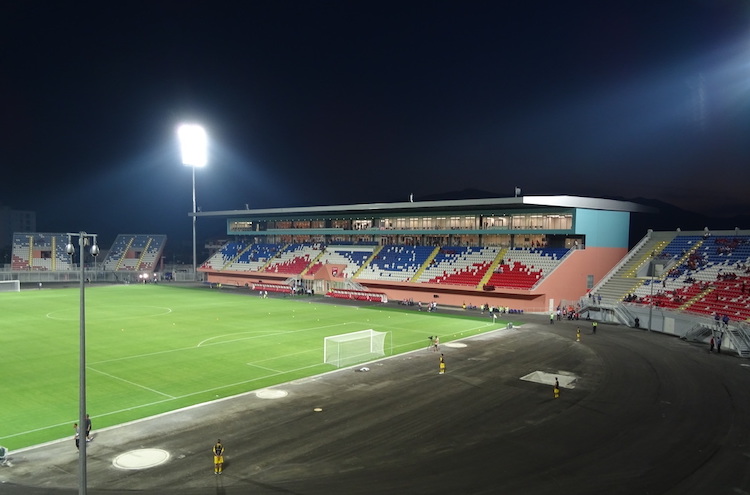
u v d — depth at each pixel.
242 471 17.59
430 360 34.72
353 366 32.88
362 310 60.47
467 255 71.50
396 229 80.38
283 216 93.88
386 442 20.30
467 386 28.42
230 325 48.22
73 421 22.73
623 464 18.45
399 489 16.39
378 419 22.95
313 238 93.56
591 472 17.78
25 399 25.83
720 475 17.62
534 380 29.77
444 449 19.66
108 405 24.91
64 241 106.12
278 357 35.19
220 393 26.92
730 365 33.66
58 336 42.06
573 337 43.75
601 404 25.39
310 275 81.75
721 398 26.45
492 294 62.50
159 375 30.44
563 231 62.16
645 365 33.59
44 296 70.81
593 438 20.92
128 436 20.80
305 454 19.06
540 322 52.22
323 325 48.88
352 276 77.12
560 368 32.72
